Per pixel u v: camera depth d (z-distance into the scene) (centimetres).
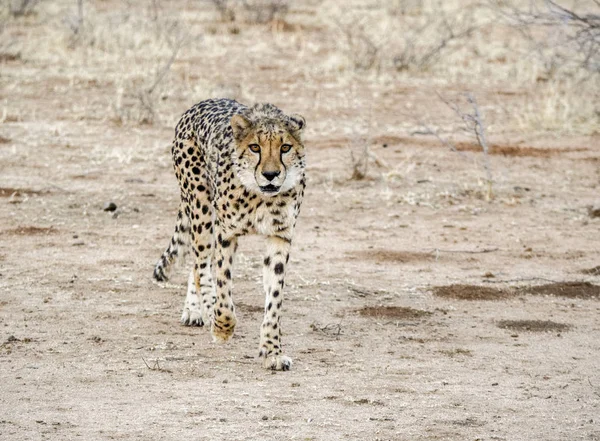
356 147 2448
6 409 979
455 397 1039
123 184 2070
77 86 3131
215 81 3300
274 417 970
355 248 1678
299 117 1125
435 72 3619
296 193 1130
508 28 4562
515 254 1667
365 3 5425
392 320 1316
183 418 962
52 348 1171
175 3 5284
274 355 1126
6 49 3600
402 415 984
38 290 1407
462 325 1303
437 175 2222
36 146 2366
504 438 931
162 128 2653
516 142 2558
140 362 1130
